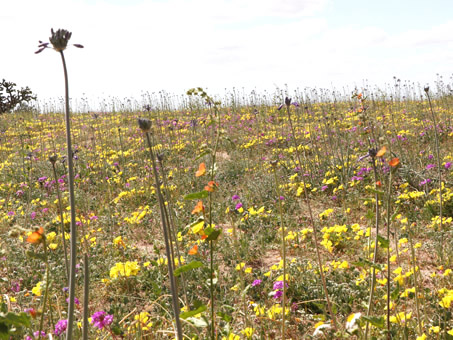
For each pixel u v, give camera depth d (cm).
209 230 209
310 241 570
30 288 455
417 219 619
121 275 429
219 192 805
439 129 1118
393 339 289
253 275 462
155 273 471
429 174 759
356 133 1108
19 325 137
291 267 462
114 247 566
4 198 909
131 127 1647
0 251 363
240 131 1373
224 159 1083
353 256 505
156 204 772
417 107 1564
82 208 774
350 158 904
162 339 309
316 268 458
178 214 680
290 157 955
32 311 180
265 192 796
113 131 1576
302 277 444
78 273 473
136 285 455
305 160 909
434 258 486
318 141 1094
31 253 171
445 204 623
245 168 971
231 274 468
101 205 794
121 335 338
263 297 402
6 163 1190
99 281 465
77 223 597
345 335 232
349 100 1650
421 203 677
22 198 899
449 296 305
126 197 834
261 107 1777
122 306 406
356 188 757
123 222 693
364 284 407
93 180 982
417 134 1110
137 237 633
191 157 1123
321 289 410
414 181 743
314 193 785
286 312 342
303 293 412
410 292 353
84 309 153
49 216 737
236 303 397
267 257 531
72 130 1700
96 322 290
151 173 972
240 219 622
